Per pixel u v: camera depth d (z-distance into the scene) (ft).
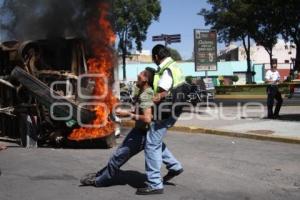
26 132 38.88
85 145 38.63
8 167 30.71
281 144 38.45
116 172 25.31
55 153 35.68
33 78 37.78
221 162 31.37
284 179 26.61
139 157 33.06
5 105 41.60
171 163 24.67
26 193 24.39
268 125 46.78
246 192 24.06
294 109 63.10
